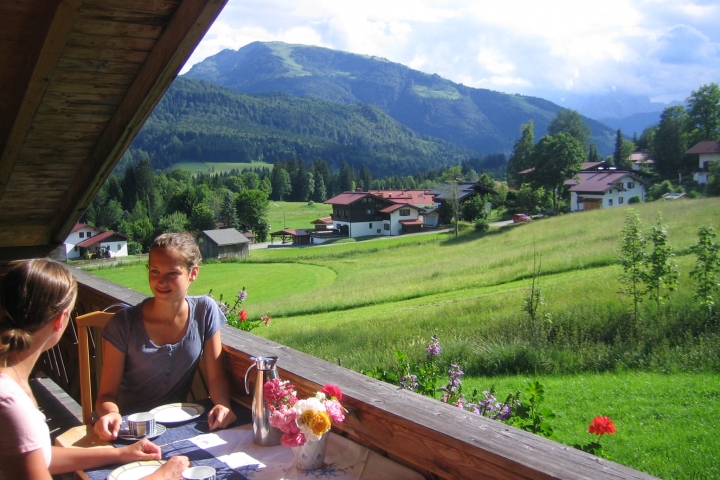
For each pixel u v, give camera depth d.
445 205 87.56
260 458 2.23
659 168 91.56
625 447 7.23
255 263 56.88
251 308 29.06
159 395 2.91
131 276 49.22
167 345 2.86
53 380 5.29
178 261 2.80
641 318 13.30
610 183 78.75
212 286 43.78
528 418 4.29
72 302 2.05
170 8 3.70
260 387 2.36
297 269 49.66
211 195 107.50
